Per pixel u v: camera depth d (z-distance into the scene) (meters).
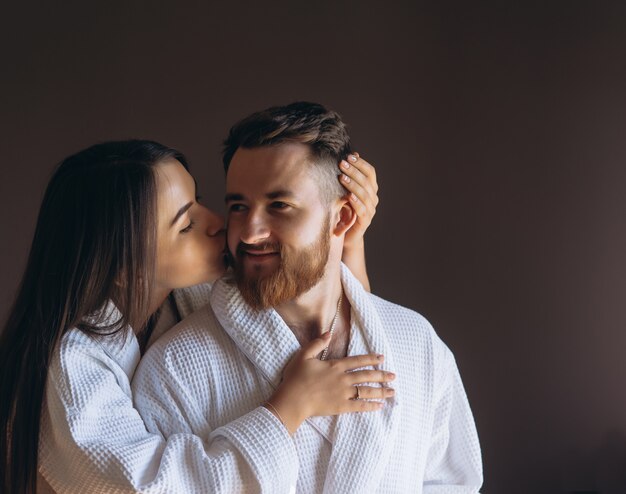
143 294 1.26
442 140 2.48
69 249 1.24
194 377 1.22
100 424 1.16
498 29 2.47
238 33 2.50
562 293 2.47
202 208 1.33
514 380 2.48
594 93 2.45
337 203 1.26
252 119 1.20
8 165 2.49
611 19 2.44
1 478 1.25
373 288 2.48
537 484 2.49
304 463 1.20
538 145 2.46
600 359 2.47
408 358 1.34
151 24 2.49
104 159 1.26
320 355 1.28
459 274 2.49
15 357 1.24
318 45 2.49
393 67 2.48
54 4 2.48
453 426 1.44
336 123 1.24
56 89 2.49
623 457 2.47
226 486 1.10
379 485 1.26
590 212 2.46
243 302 1.24
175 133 2.50
